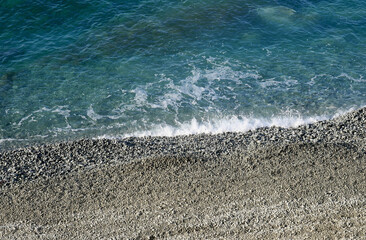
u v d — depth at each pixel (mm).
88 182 22922
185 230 20078
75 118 29375
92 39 35875
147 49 35250
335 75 33094
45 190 22547
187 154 24578
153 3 39750
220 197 21734
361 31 37531
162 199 21734
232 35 37000
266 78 32688
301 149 24484
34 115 29531
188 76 32750
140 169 23484
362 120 28250
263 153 24359
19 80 32156
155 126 28625
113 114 29672
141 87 31781
